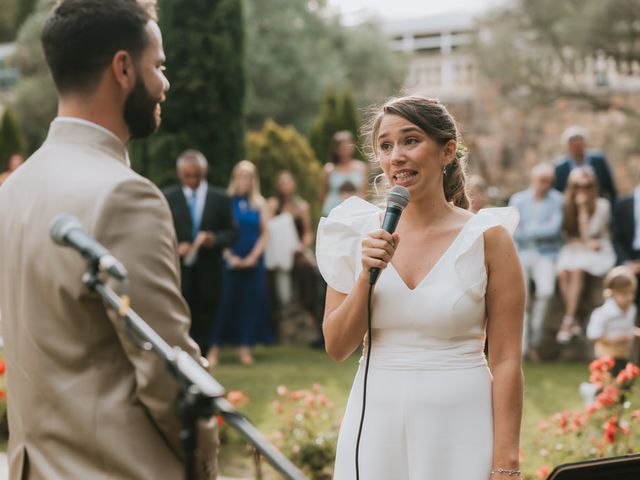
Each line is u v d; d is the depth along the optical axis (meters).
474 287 2.71
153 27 2.34
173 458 2.20
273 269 10.55
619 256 8.98
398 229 2.87
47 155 2.28
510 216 2.77
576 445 5.16
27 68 29.70
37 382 2.19
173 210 8.06
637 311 8.60
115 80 2.29
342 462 2.79
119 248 2.12
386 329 2.77
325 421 5.73
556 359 9.34
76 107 2.30
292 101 32.34
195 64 10.39
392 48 37.66
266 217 9.34
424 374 2.70
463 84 35.53
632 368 4.99
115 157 2.29
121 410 2.15
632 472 2.59
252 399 7.22
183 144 10.42
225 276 9.12
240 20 10.65
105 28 2.27
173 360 1.98
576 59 22.47
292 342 10.59
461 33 40.75
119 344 2.18
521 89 23.59
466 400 2.69
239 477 5.24
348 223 2.90
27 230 2.22
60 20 2.28
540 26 22.70
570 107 23.86
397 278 2.76
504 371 2.70
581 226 9.11
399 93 3.11
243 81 10.68
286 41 32.88
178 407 2.12
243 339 9.16
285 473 1.88
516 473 2.64
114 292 2.10
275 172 14.13
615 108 23.39
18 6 33.34
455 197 3.08
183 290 8.04
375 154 2.92
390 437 2.71
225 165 10.56
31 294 2.20
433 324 2.71
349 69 35.44
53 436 2.17
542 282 9.16
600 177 10.04
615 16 21.33
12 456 2.28
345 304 2.73
